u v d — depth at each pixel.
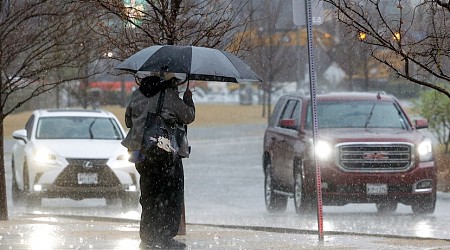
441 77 23.22
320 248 24.02
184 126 24.44
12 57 31.80
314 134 25.44
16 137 44.66
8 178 59.09
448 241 26.42
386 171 40.28
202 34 27.08
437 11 23.98
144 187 24.17
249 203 47.41
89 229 29.05
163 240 24.19
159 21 26.77
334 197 40.09
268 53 78.06
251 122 119.81
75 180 42.25
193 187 55.12
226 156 77.44
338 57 68.56
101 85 104.00
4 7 31.33
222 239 26.66
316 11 25.36
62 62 33.19
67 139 44.38
